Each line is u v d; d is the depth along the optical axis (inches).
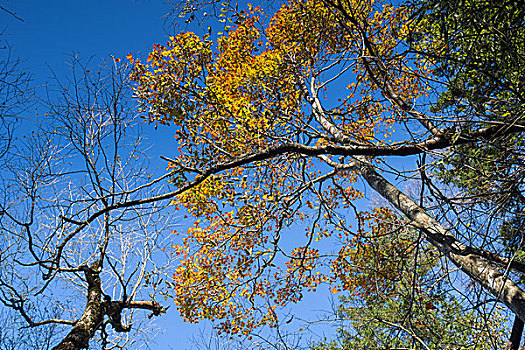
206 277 379.9
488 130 165.9
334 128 299.4
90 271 271.0
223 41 333.4
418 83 288.5
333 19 294.8
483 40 154.0
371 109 379.6
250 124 284.7
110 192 218.1
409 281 251.6
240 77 337.4
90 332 231.6
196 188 337.7
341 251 363.6
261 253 368.8
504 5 137.8
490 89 151.6
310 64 344.5
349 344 263.4
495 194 158.4
